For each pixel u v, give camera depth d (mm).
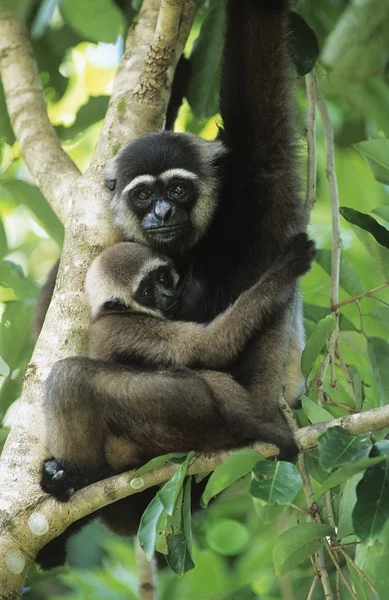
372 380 13664
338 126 16359
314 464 10484
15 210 19578
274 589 13711
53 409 10234
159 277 12359
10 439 10398
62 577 14391
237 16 11805
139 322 11609
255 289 10969
